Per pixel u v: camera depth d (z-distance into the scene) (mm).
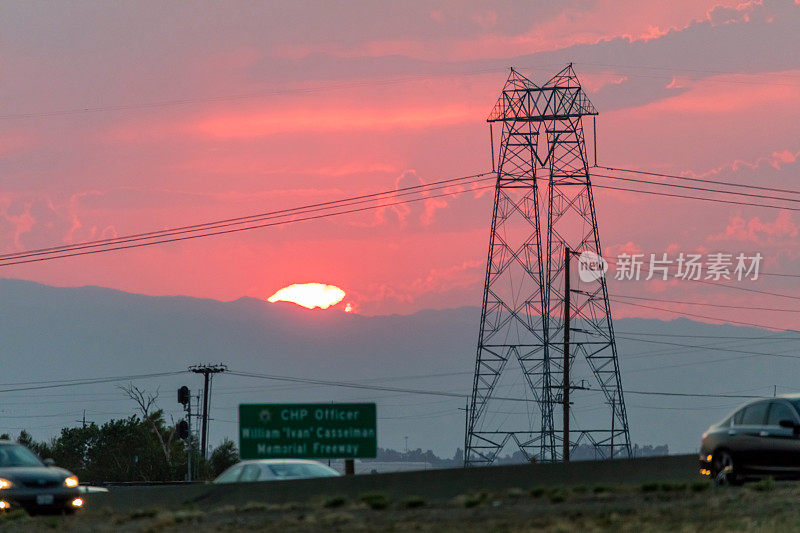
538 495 62406
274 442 95062
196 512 61656
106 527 59469
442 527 50906
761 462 65062
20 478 71438
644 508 55812
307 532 51781
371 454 95000
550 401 186750
